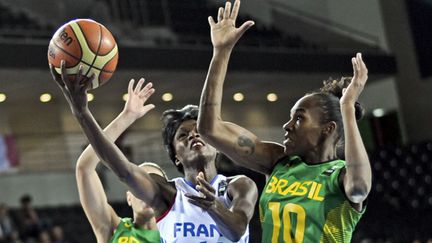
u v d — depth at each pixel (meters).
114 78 19.34
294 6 25.86
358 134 3.96
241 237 4.27
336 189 4.07
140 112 4.90
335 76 22.27
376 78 23.31
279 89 23.23
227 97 23.70
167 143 4.72
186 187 4.53
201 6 24.12
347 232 4.11
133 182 4.24
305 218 4.12
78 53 4.23
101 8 21.38
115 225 5.85
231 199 4.43
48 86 19.41
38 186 18.56
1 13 20.06
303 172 4.25
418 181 22.45
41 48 17.83
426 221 20.88
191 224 4.40
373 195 21.75
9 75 17.88
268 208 4.26
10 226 15.12
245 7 24.59
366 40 24.47
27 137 19.55
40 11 20.89
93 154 5.48
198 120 4.32
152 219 5.87
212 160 4.62
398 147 23.03
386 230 20.06
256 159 4.47
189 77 20.47
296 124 4.32
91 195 5.53
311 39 24.95
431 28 23.48
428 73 23.56
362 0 25.02
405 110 24.31
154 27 22.19
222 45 4.28
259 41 22.58
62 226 17.17
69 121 21.12
